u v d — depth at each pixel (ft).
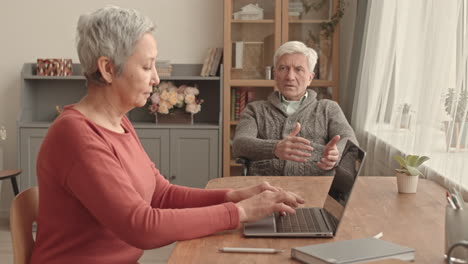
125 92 5.07
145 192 5.44
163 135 14.51
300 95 10.31
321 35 14.40
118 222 4.61
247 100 14.83
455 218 4.37
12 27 15.38
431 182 7.76
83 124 4.80
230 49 14.58
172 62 15.51
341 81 15.33
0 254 12.34
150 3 15.39
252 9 14.51
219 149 14.55
